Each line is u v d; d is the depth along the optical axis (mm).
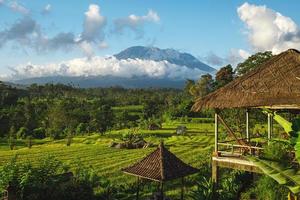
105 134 82688
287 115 27391
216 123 22438
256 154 21062
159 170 26281
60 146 70812
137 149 63094
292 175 8078
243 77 22125
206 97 22516
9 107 103812
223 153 22250
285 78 20922
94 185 30703
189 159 48031
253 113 41500
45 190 22641
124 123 93062
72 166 46562
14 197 21656
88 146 69062
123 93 174750
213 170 22297
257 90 21125
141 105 131250
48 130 85062
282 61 21859
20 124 92062
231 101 21391
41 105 105562
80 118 94188
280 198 18797
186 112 99562
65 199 23188
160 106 109562
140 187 32594
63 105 96312
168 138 73188
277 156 16188
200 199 22297
